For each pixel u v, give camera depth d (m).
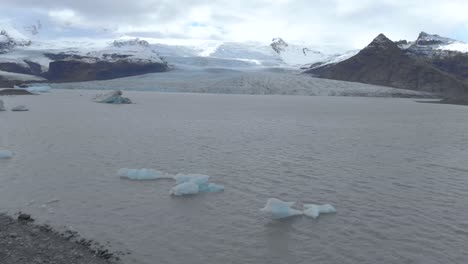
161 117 74.94
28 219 21.03
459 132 59.34
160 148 41.06
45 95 154.62
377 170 33.22
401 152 41.41
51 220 21.33
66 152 38.34
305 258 17.83
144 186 27.69
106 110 89.19
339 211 23.52
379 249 18.73
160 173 29.97
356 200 25.48
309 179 30.03
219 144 44.19
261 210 22.67
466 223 21.84
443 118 86.50
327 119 78.69
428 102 176.50
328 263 17.42
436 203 25.03
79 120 66.69
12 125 58.12
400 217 22.64
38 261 15.69
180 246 18.73
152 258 17.53
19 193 25.72
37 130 53.12
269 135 52.38
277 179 29.92
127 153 38.25
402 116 90.88
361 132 57.84
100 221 21.41
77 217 21.88
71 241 18.50
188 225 21.14
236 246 18.86
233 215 22.66
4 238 17.77
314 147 43.50
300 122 71.31
